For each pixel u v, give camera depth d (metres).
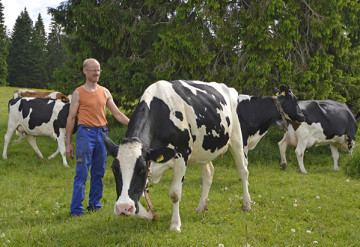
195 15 9.88
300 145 7.25
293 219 4.20
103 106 4.33
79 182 4.21
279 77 9.80
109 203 4.84
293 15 9.41
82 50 11.79
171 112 3.50
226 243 3.30
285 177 6.59
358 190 5.66
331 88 9.87
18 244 3.28
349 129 7.61
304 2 9.26
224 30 9.26
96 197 4.48
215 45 9.99
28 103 7.79
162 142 3.46
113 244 3.31
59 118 7.50
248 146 6.59
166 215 4.26
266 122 6.44
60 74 11.70
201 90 4.03
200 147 3.88
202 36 9.84
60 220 4.13
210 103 3.97
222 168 7.46
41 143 10.16
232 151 4.59
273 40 8.86
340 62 10.77
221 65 10.31
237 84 9.66
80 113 4.21
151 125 3.39
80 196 4.23
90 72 4.17
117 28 10.91
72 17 10.96
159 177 3.52
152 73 10.41
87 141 4.18
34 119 7.63
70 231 3.66
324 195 5.34
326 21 9.08
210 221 4.07
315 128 7.22
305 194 5.33
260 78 9.16
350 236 3.65
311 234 3.67
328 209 4.64
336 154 7.58
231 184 6.09
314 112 7.23
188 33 9.35
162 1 10.98
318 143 7.42
